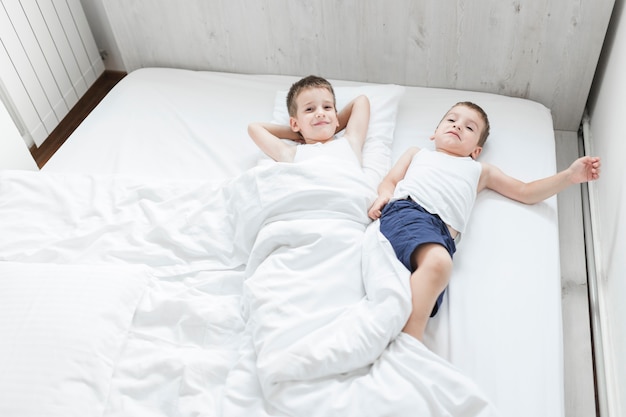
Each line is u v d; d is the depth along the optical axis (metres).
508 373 1.21
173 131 1.93
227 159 1.80
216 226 1.53
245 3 2.04
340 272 1.33
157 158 1.83
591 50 1.86
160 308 1.34
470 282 1.39
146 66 2.34
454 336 1.28
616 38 1.78
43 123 2.36
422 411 1.08
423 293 1.28
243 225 1.48
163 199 1.61
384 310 1.23
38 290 1.29
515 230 1.52
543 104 2.04
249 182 1.53
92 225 1.55
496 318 1.31
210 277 1.44
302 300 1.27
